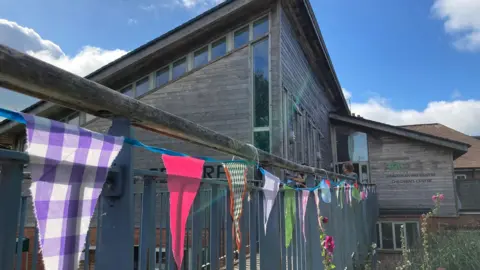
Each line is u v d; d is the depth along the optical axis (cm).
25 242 407
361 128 1786
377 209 1592
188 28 1033
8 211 112
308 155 1277
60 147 107
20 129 695
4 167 112
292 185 389
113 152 126
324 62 1392
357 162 1770
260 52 1009
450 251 825
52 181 107
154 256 185
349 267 655
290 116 1072
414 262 802
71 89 115
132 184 149
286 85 1037
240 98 1008
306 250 439
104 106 130
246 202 289
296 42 1181
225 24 1034
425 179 1702
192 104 1045
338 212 587
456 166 2744
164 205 362
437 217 1577
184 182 175
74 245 113
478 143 3019
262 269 315
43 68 105
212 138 206
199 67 1059
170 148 1017
